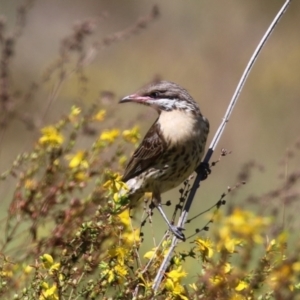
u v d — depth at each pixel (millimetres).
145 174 12461
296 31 37906
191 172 12508
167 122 12328
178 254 9484
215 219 9453
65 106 18578
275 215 10203
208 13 39188
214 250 9328
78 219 10742
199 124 12344
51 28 35625
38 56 32594
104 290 9297
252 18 38906
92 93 25750
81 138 13469
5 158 24141
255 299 9078
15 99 13766
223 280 8781
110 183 9836
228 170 24641
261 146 27453
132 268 9469
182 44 37250
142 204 12742
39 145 12047
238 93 11406
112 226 9758
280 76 33094
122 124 14258
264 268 9023
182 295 9008
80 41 13883
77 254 9664
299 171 13062
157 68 34906
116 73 33094
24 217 11586
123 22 39594
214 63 35750
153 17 14297
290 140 27672
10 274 9641
